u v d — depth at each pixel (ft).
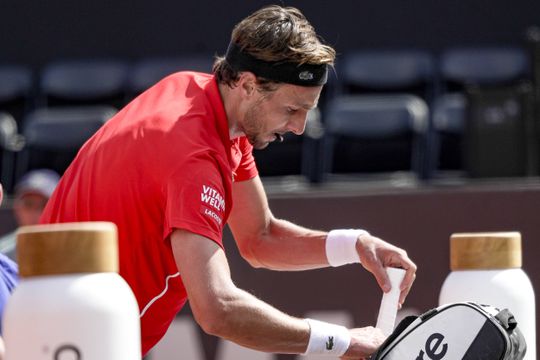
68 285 16.80
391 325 28.53
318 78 26.94
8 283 27.12
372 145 77.77
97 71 84.12
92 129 75.51
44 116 78.54
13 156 77.15
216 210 25.23
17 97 84.79
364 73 82.12
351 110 75.92
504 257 27.07
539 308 47.75
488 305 25.96
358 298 49.08
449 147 77.30
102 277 17.08
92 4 90.99
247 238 33.40
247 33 26.86
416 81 81.61
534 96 59.82
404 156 77.56
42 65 91.56
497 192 48.65
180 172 25.30
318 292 49.29
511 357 24.16
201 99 27.43
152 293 27.45
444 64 81.61
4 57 91.86
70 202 27.50
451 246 27.68
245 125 27.71
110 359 16.90
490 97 59.82
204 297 24.40
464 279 27.09
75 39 91.35
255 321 24.81
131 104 28.48
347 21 88.22
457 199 48.93
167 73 81.61
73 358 16.70
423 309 48.75
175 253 24.95
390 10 87.81
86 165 27.30
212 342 49.32
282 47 26.43
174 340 49.55
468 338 24.12
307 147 75.56
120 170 26.30
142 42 90.43
